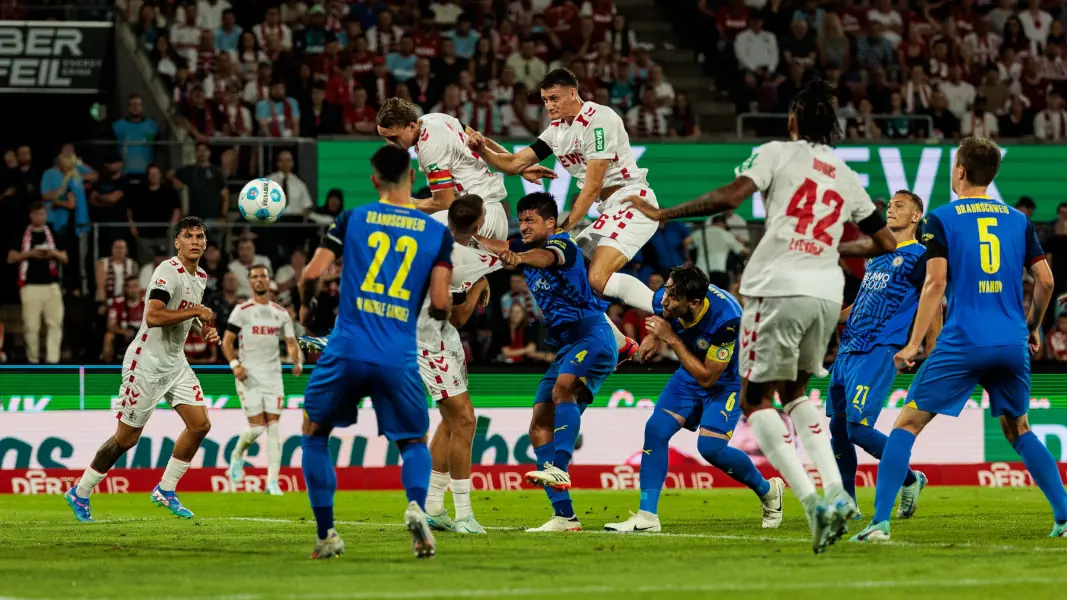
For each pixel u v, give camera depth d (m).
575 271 27.88
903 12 71.06
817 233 21.09
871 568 19.25
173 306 31.73
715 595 16.56
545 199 28.11
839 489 20.91
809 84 21.31
